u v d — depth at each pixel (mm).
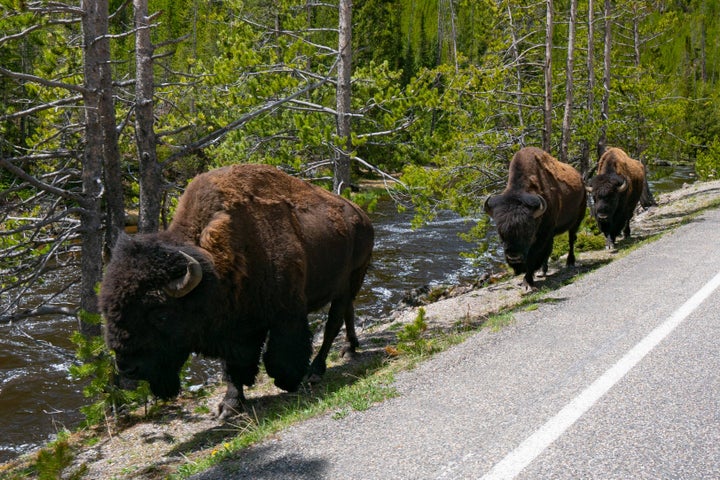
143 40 7266
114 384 6309
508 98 14500
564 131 13656
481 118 12969
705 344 4895
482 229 12109
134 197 8859
